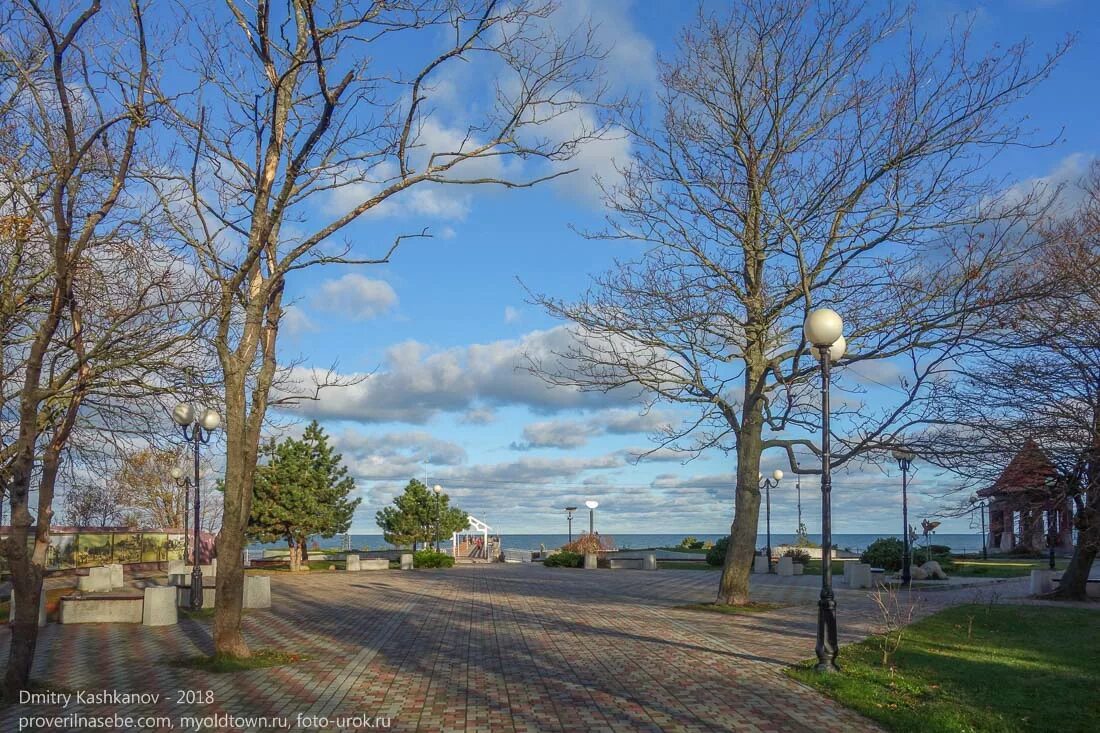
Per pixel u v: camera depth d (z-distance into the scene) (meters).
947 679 11.57
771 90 19.16
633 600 23.78
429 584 30.72
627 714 9.76
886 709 9.87
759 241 19.97
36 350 10.79
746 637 15.81
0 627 18.36
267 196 12.87
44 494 11.71
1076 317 15.25
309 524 38.94
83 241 10.85
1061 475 16.56
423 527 51.38
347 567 40.00
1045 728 9.13
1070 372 15.81
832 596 12.39
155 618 18.33
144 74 11.07
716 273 20.20
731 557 21.39
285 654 13.91
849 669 12.13
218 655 13.20
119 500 39.03
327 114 11.14
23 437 10.76
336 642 15.62
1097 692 10.78
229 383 13.19
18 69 11.57
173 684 11.65
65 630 17.66
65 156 11.68
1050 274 17.33
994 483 17.52
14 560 10.80
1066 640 15.34
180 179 12.59
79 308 12.64
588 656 13.77
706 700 10.47
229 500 13.42
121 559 37.91
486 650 14.53
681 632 16.55
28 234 12.59
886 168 17.97
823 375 12.71
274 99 12.33
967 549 60.69
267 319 13.91
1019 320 15.44
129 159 11.20
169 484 44.03
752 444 21.22
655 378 20.94
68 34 10.09
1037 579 24.38
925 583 29.56
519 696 10.76
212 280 13.45
